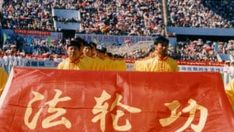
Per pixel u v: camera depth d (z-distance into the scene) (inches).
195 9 1847.9
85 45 407.2
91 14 1695.4
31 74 239.6
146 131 226.7
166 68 370.9
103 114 229.9
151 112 230.1
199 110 231.1
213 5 1894.7
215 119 228.8
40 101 233.0
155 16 1749.5
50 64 1039.6
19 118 228.8
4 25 1497.3
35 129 226.7
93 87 236.1
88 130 226.7
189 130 226.8
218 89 235.1
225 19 1828.2
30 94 234.4
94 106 231.8
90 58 411.5
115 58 515.8
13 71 240.8
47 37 1439.5
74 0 1708.9
